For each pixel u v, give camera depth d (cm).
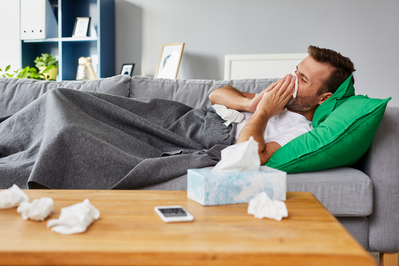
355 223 110
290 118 143
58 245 50
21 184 111
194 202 74
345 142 109
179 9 339
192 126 147
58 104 125
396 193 110
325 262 48
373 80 311
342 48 313
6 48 385
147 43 348
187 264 48
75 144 111
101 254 48
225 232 56
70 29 350
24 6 336
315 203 74
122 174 113
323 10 313
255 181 74
